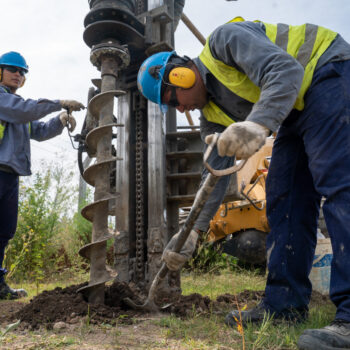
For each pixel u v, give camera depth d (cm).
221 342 188
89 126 329
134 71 391
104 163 274
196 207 173
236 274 541
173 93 232
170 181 391
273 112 160
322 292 392
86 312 238
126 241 365
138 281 355
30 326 216
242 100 213
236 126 151
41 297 260
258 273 601
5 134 374
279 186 240
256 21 216
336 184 182
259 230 587
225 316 251
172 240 221
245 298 332
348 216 174
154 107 373
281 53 174
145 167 383
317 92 191
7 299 368
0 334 187
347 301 171
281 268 232
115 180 401
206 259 527
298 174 238
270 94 163
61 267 626
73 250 659
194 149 399
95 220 268
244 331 201
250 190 552
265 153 603
